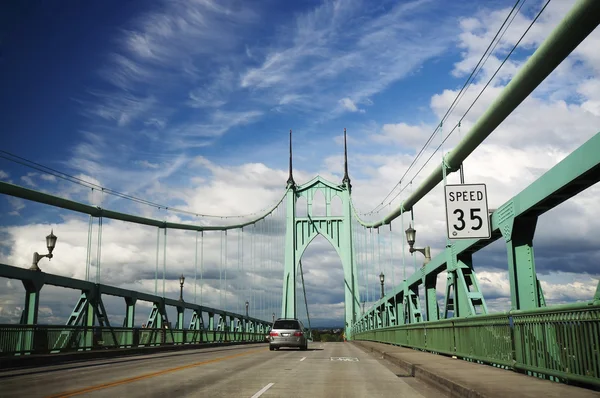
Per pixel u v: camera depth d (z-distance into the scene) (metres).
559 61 12.27
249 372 15.18
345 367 17.53
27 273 22.06
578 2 10.54
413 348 26.78
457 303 19.62
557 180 11.90
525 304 13.91
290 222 87.44
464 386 9.49
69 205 33.47
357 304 83.38
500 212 15.15
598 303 8.33
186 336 36.25
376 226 50.47
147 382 12.30
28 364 17.66
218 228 59.53
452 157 20.03
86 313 26.45
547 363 10.36
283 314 83.94
